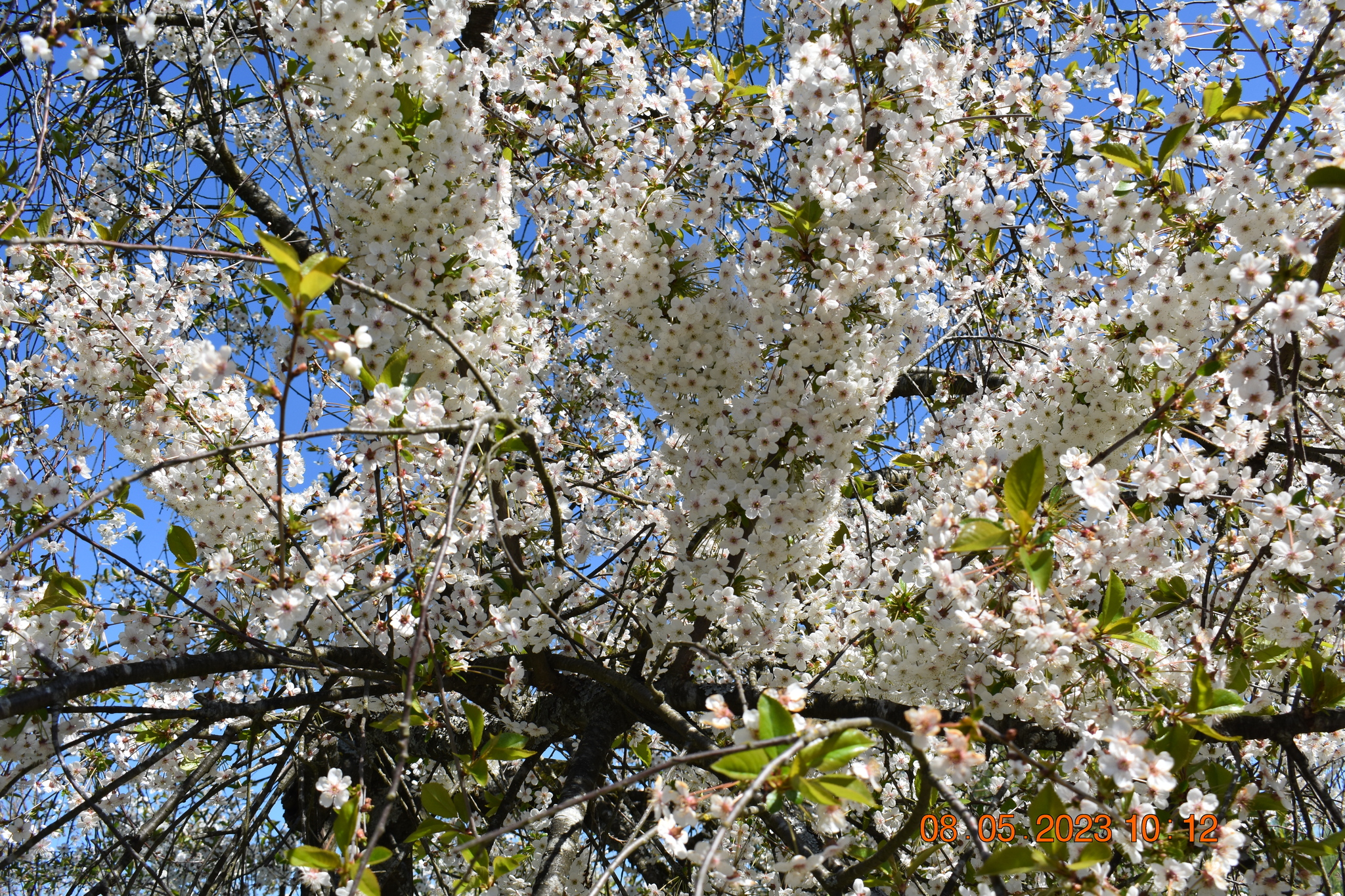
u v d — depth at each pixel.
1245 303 3.02
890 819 3.73
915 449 5.27
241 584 3.12
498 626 3.13
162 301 3.45
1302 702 3.19
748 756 1.88
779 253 2.82
